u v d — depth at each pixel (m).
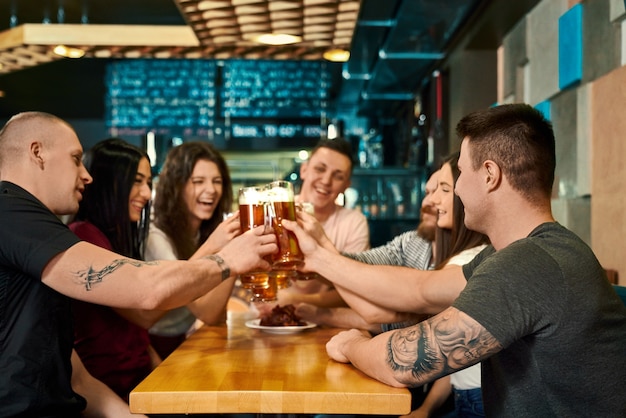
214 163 2.96
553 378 1.32
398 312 2.04
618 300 1.39
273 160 7.83
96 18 5.62
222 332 2.31
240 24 3.43
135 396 1.45
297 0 3.03
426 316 2.09
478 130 1.46
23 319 1.66
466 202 1.50
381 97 7.01
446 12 4.21
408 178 6.30
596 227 2.87
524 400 1.35
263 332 2.31
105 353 2.18
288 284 2.31
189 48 3.92
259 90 7.03
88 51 4.02
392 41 4.90
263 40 3.64
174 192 2.88
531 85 3.87
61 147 1.81
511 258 1.33
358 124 8.51
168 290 1.71
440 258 2.30
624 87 2.58
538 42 3.71
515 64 4.21
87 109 8.62
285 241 2.01
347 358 1.71
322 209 3.41
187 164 2.88
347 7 3.13
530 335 1.33
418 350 1.37
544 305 1.28
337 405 1.44
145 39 3.77
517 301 1.28
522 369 1.35
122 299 1.66
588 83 2.96
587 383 1.32
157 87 7.04
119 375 2.23
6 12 5.43
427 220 2.61
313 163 3.35
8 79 7.32
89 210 2.33
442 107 5.43
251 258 1.93
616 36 2.72
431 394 2.24
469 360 1.32
